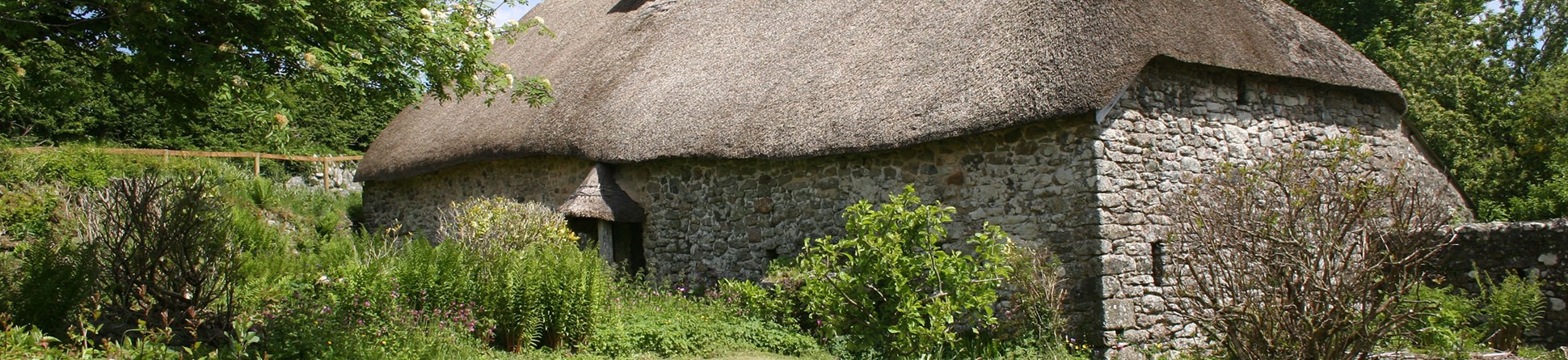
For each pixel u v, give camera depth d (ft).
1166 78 28.43
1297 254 16.94
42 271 19.93
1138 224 27.02
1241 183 19.48
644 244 37.83
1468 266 28.94
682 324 26.89
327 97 22.36
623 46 43.60
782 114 32.17
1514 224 28.02
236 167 48.49
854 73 31.99
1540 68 59.16
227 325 20.01
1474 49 56.13
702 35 40.65
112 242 20.33
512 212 34.01
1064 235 26.99
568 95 40.93
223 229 21.79
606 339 24.86
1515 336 26.30
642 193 38.09
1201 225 17.74
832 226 31.83
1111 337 26.02
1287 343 16.63
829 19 36.17
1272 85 31.07
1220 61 28.14
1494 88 55.06
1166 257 27.55
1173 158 28.07
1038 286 26.66
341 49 19.98
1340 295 16.38
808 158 31.58
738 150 32.27
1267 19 31.83
